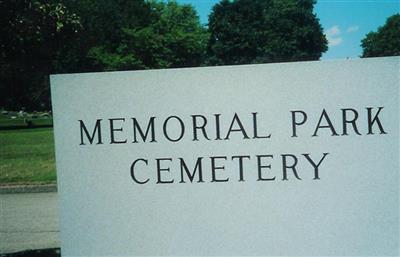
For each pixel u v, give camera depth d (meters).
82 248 3.77
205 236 3.72
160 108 3.65
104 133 3.70
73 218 3.76
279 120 3.60
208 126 3.63
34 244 6.22
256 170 3.64
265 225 3.69
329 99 3.58
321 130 3.60
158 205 3.72
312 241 3.69
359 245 3.68
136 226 3.74
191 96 3.62
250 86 3.59
